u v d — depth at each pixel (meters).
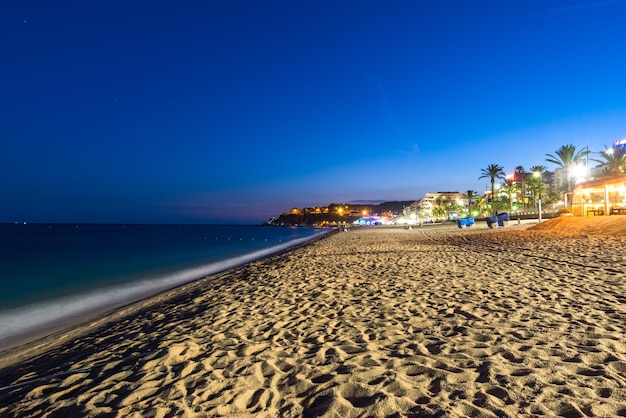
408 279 9.03
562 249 13.39
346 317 5.98
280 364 4.16
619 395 2.91
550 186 90.44
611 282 7.23
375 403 3.07
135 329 7.00
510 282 7.81
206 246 43.06
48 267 22.09
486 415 2.77
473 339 4.46
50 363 5.49
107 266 22.56
